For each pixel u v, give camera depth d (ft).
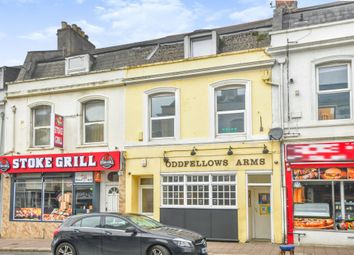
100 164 59.16
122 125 59.82
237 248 46.80
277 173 50.21
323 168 48.37
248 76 52.95
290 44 50.49
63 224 42.14
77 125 62.54
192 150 54.90
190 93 56.18
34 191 64.34
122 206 58.23
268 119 51.42
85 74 62.75
